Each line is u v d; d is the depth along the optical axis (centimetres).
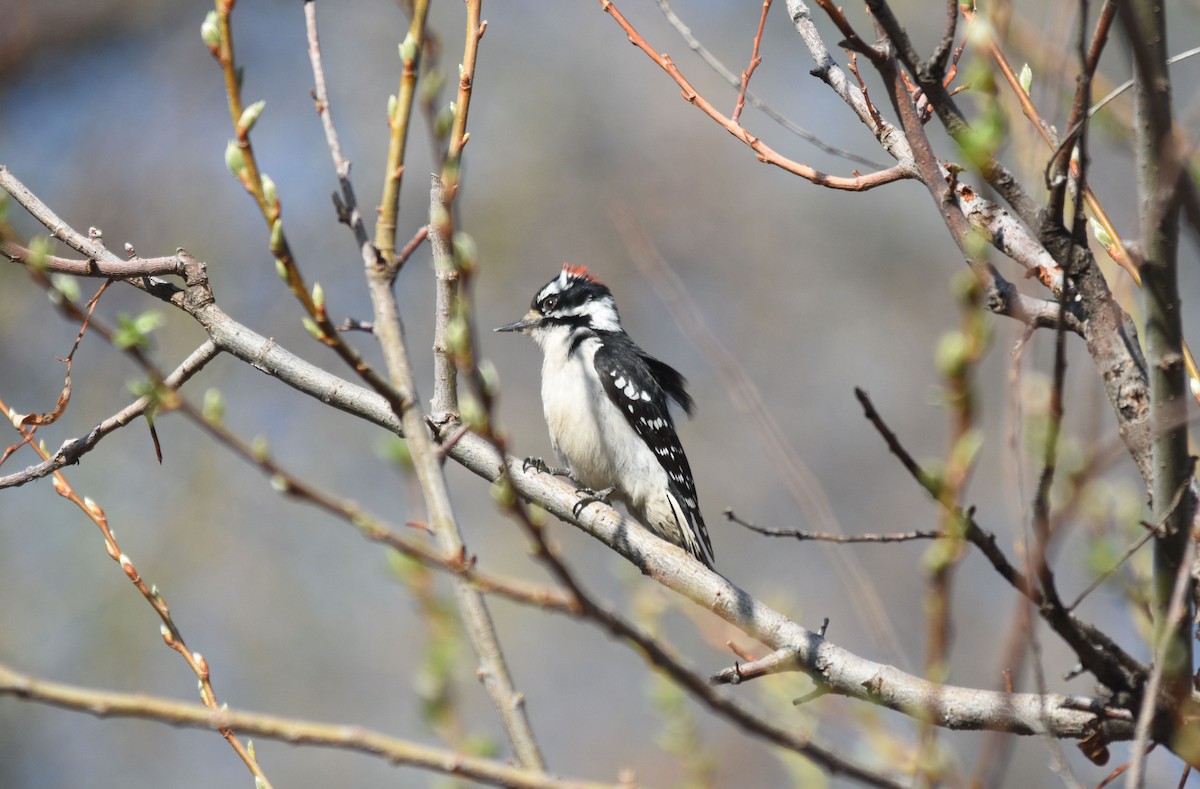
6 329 1694
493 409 345
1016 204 498
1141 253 455
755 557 1848
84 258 805
